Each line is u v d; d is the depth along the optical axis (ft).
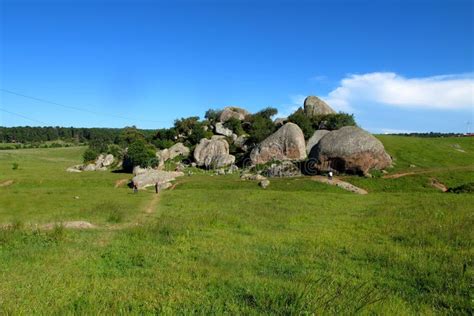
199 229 63.57
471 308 28.60
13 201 117.08
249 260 42.96
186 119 330.95
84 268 39.93
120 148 327.26
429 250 46.83
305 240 53.93
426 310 28.40
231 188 166.91
